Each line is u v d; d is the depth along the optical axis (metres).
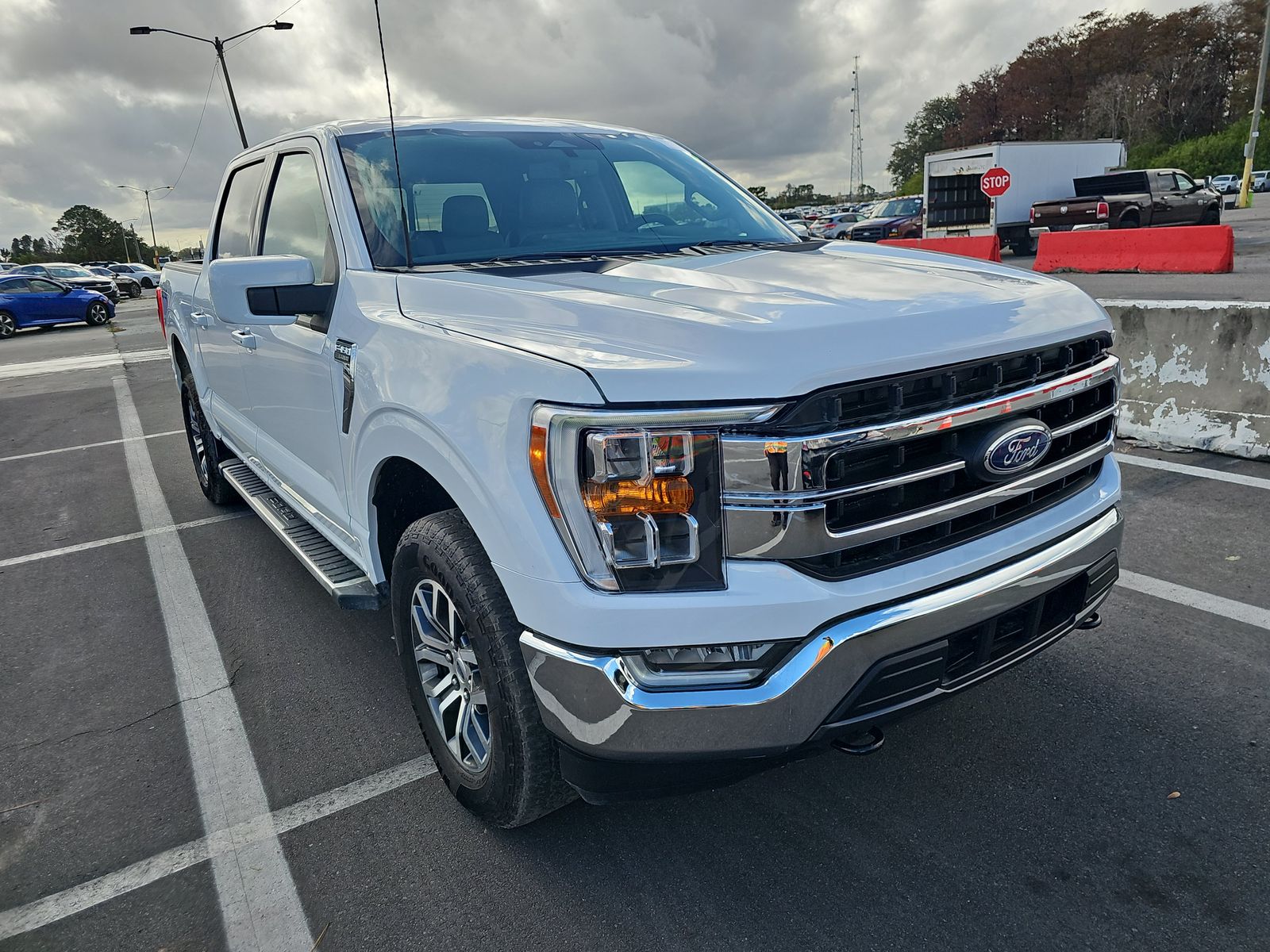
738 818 2.55
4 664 3.77
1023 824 2.46
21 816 2.74
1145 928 2.08
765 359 1.80
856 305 2.03
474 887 2.33
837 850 2.40
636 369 1.84
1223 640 3.34
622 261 2.70
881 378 1.86
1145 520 4.55
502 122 3.58
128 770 2.95
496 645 2.15
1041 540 2.21
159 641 3.91
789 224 3.62
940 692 2.10
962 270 2.52
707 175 3.76
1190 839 2.36
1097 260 16.58
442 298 2.47
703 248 3.03
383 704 3.28
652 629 1.86
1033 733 2.86
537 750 2.20
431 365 2.27
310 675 3.53
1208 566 3.96
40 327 25.14
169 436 8.34
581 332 2.06
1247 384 5.45
